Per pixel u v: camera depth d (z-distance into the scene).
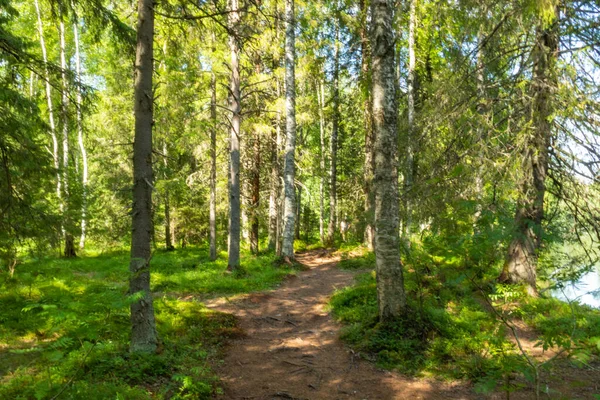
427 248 4.55
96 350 5.32
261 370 6.06
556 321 7.12
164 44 11.19
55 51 21.55
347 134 27.97
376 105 7.23
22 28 19.83
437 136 9.96
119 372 4.95
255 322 8.62
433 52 15.62
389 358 6.23
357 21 15.87
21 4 19.41
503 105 9.25
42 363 5.10
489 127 8.46
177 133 16.55
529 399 4.99
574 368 5.86
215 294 10.86
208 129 16.14
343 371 6.00
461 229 4.17
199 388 4.85
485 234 3.55
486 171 7.99
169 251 21.64
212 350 6.65
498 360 5.54
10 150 7.83
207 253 20.56
